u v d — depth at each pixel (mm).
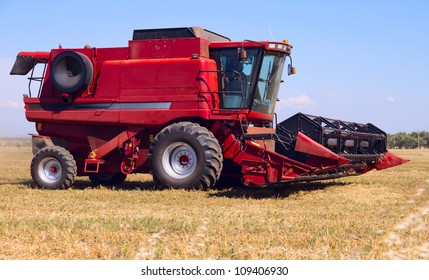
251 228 8203
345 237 7637
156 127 14164
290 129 13477
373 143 15633
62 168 14695
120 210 10312
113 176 16500
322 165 12602
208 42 14047
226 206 11000
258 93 14039
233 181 14906
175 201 11703
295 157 13477
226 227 8312
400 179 17172
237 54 13875
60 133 15328
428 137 88438
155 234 7758
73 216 9422
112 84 14398
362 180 16734
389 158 15727
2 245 7031
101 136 14914
